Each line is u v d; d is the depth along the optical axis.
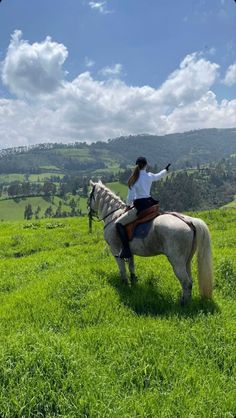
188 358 6.84
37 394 5.53
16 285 12.48
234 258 12.91
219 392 5.91
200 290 9.22
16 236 20.97
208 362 6.76
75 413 5.41
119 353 6.92
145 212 9.71
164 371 6.47
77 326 8.46
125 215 10.04
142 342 7.34
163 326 7.87
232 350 7.05
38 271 13.98
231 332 7.59
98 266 12.50
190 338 7.47
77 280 10.87
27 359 5.99
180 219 9.17
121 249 10.85
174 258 8.98
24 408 5.38
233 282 10.70
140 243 9.75
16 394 5.56
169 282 10.62
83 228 23.36
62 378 5.92
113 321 8.52
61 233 21.88
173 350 7.02
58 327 8.50
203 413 5.45
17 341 6.50
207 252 8.99
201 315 8.44
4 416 5.28
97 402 5.57
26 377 5.73
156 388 6.07
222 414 5.49
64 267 13.48
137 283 10.88
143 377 6.34
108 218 11.28
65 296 9.96
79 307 9.38
